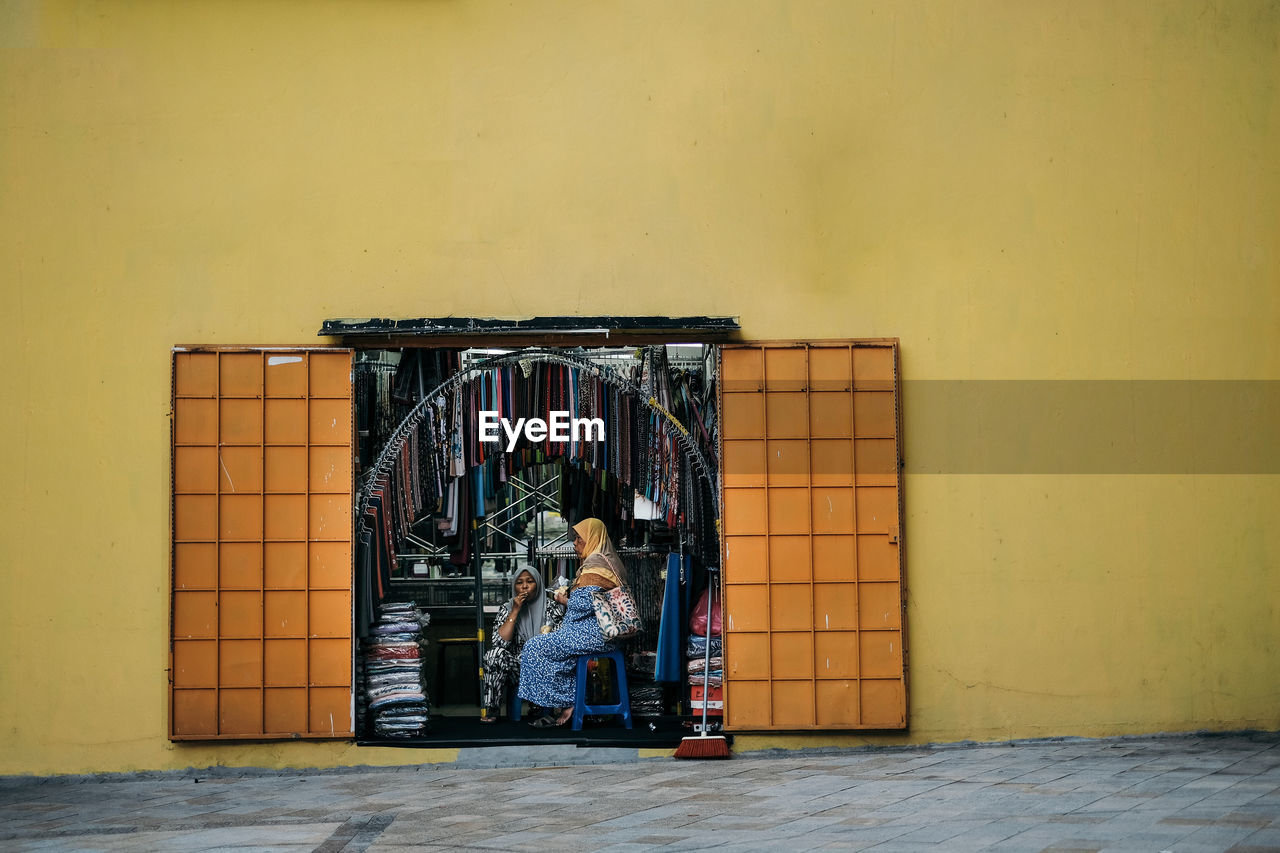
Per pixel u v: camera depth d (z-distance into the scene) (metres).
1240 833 4.78
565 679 7.57
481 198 7.27
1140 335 7.35
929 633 7.20
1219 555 7.30
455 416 7.34
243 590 7.06
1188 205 7.40
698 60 7.34
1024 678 7.21
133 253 7.20
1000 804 5.53
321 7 7.29
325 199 7.25
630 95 7.32
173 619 7.02
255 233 7.22
